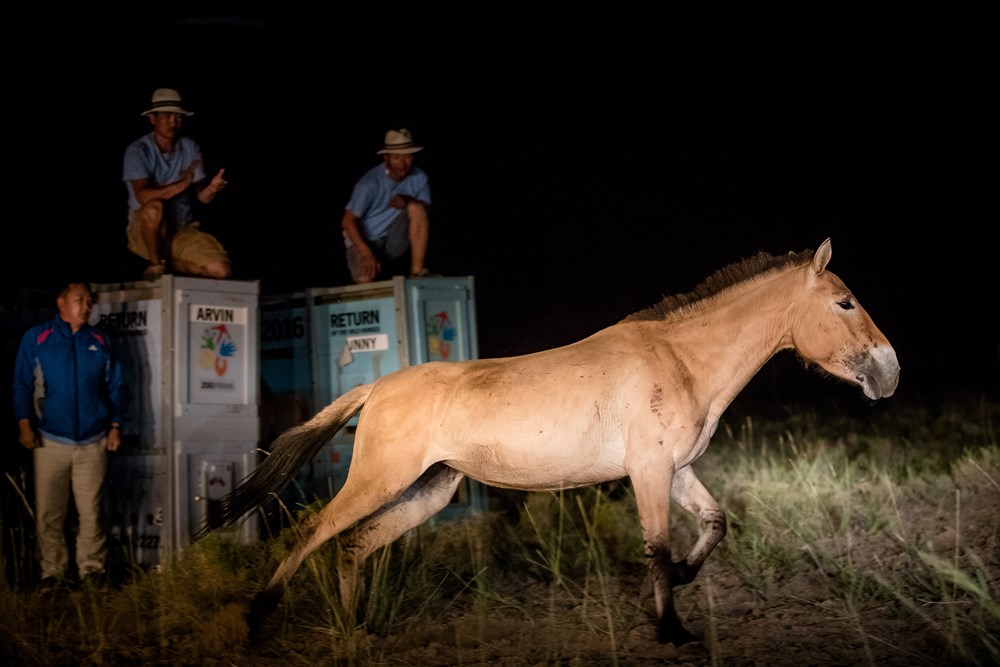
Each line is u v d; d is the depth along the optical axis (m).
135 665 6.04
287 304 9.59
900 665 5.45
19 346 8.23
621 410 6.24
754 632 6.16
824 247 6.34
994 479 9.20
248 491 6.85
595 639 6.21
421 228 9.41
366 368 9.13
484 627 6.60
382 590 6.94
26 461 8.79
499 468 6.45
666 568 6.05
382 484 6.50
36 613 6.95
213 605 6.93
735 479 10.34
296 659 6.10
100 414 7.90
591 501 9.24
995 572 6.82
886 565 7.24
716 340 6.44
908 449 11.37
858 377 6.35
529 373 6.43
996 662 5.35
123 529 8.27
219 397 8.23
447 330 9.13
